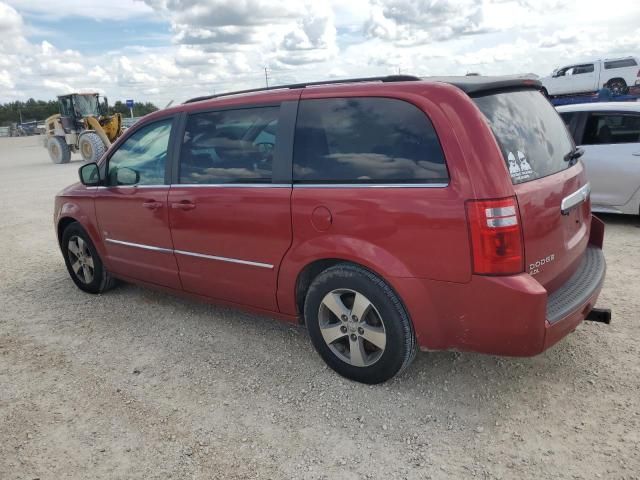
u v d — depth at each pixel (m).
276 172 3.43
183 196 3.96
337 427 2.96
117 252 4.74
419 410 3.07
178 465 2.74
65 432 3.06
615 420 2.88
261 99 3.59
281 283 3.51
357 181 3.07
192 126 3.99
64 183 14.88
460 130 2.75
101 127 20.92
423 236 2.83
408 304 2.96
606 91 18.14
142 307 4.88
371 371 3.24
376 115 3.05
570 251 3.23
